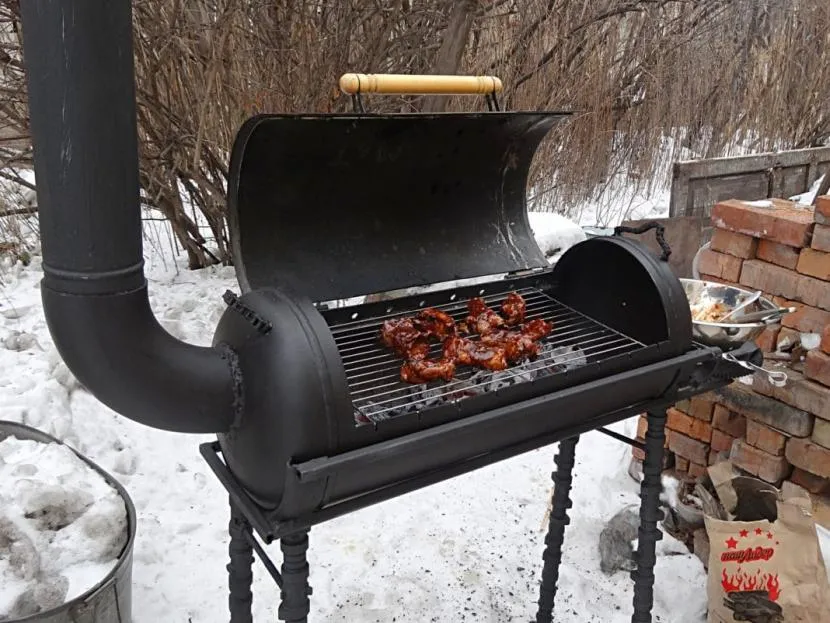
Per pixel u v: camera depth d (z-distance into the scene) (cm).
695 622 235
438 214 204
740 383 245
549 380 157
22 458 217
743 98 754
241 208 167
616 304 197
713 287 244
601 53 643
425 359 173
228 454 147
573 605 246
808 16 721
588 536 272
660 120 702
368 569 256
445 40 406
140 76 411
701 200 457
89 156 111
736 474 232
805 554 195
